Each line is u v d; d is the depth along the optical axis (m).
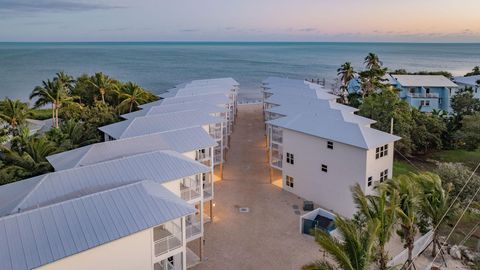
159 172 27.53
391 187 25.33
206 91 68.12
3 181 33.72
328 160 36.94
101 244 19.16
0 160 39.47
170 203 22.75
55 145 42.22
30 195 23.36
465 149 57.56
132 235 20.67
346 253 17.67
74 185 24.92
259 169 49.22
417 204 25.53
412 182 26.50
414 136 54.81
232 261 28.59
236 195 40.88
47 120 73.00
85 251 18.80
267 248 30.41
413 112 58.34
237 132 68.81
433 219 27.58
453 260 28.34
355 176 34.75
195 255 29.23
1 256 17.34
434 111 65.56
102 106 61.09
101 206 21.16
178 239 24.27
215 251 29.94
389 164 36.66
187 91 67.50
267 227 33.88
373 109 55.03
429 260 28.41
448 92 78.19
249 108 92.94
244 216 36.00
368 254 17.53
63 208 20.42
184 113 45.44
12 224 18.88
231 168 49.59
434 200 27.27
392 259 26.20
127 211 21.31
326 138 36.28
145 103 65.44
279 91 69.44
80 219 20.06
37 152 39.38
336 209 36.84
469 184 33.62
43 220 19.45
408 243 25.00
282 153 43.12
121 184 25.53
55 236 18.83
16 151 42.00
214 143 35.91
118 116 57.38
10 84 158.38
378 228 18.73
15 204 22.66
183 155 31.30
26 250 17.84
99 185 25.23
